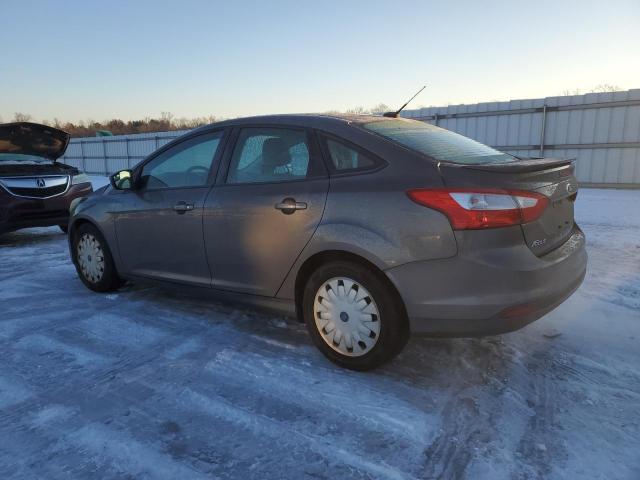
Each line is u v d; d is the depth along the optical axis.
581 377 3.07
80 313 4.29
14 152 8.16
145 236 4.21
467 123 15.41
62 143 8.62
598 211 9.70
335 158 3.18
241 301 3.67
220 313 4.24
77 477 2.22
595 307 4.26
